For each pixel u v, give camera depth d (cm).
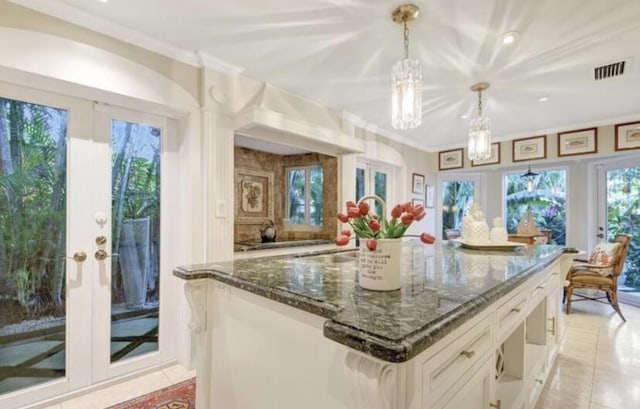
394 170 482
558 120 391
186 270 151
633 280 429
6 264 186
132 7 184
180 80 233
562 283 277
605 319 366
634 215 429
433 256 206
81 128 209
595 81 278
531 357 198
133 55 210
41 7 176
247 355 132
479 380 113
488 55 234
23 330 190
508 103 331
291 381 113
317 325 103
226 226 255
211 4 181
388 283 112
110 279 221
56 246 201
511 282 132
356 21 196
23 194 191
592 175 473
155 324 241
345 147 329
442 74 265
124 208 228
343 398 95
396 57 241
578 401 204
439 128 426
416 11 185
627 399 207
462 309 94
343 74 271
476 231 253
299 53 237
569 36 209
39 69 176
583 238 480
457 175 582
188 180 241
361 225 118
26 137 192
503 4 178
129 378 225
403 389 79
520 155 454
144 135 238
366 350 72
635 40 212
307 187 385
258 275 139
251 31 208
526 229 492
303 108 321
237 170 352
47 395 195
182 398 203
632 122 370
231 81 260
